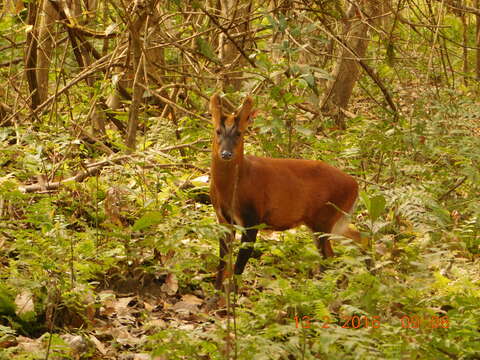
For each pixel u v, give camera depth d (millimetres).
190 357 6500
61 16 13992
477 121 16109
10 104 16062
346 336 6039
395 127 13023
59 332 7789
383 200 7773
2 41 17453
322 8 13867
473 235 11352
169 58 17406
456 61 21422
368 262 9297
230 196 9711
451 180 13195
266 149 12688
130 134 11945
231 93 12367
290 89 13789
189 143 13406
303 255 7000
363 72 16703
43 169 11664
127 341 7793
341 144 13961
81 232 10422
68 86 12914
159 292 9453
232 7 15508
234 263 9758
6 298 7789
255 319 7156
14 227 9688
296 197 10102
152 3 12008
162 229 8867
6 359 6527
